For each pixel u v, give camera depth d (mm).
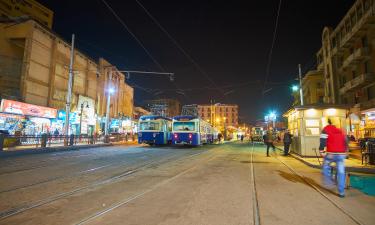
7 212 5070
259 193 6754
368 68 32969
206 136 34750
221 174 9773
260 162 14188
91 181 8242
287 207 5531
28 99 26906
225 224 4480
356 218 4844
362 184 7965
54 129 30047
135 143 36812
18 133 22453
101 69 41875
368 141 12484
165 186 7523
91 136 29328
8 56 28359
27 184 7754
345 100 38688
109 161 13758
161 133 27797
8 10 50062
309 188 7410
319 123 16234
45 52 29516
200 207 5457
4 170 10500
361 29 32469
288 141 18812
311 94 49031
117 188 7242
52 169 10797
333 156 6727
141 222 4551
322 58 48188
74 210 5234
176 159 15086
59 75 31719
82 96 35906
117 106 48219
